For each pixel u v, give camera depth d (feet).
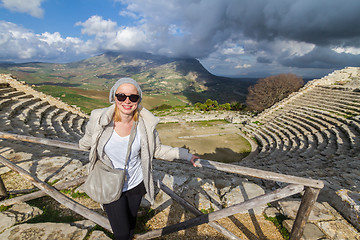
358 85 62.64
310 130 47.44
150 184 6.01
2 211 8.63
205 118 79.87
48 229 7.59
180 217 10.18
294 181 5.24
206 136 59.21
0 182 9.45
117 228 5.43
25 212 8.71
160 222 9.67
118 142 5.40
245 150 48.65
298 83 124.57
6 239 6.93
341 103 56.18
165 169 18.99
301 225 5.78
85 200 10.80
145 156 5.62
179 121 76.28
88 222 8.50
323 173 21.08
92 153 5.38
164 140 55.36
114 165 5.65
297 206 10.93
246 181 15.43
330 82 73.61
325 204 11.12
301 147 40.01
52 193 7.36
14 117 36.68
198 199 12.28
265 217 10.73
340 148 32.73
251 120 69.15
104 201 5.10
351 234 8.84
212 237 8.78
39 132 30.37
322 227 9.25
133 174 5.85
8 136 7.83
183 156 5.81
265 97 131.13
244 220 10.42
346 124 42.93
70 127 45.93
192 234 8.88
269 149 46.06
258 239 9.12
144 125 5.54
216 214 6.42
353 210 9.60
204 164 5.73
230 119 77.30
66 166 14.85
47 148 20.76
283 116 62.08
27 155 16.70
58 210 9.77
